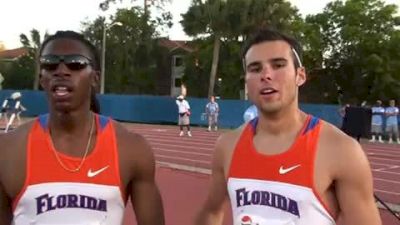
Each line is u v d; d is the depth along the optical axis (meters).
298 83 2.35
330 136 2.19
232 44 45.00
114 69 56.72
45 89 2.25
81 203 2.18
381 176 12.04
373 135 23.94
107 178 2.22
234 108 30.86
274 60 2.25
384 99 44.94
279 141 2.25
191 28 41.84
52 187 2.17
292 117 2.27
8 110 24.19
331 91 48.62
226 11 40.12
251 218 2.19
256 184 2.21
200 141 20.19
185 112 23.30
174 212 7.43
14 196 2.24
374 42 45.31
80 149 2.24
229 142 2.42
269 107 2.23
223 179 2.48
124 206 2.34
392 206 8.12
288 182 2.15
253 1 40.09
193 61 50.91
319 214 2.13
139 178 2.37
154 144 18.64
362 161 2.14
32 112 37.03
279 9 40.22
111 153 2.25
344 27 46.53
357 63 46.34
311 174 2.13
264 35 2.32
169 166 12.33
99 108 2.51
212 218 2.65
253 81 2.29
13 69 62.94
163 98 33.81
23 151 2.22
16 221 2.23
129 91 56.53
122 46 56.31
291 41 2.31
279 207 2.15
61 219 2.16
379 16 46.09
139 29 56.88
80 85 2.21
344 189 2.15
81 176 2.19
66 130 2.23
